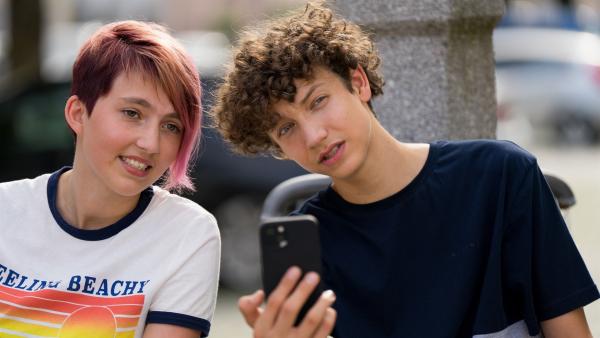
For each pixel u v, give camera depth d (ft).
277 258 7.12
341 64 8.21
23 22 29.84
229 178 23.00
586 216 29.37
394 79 10.88
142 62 8.68
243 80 8.25
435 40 10.69
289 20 8.65
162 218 9.11
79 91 8.84
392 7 10.69
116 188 8.75
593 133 50.19
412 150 8.59
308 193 9.64
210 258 9.07
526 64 51.75
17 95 24.39
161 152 8.86
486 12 10.77
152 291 8.82
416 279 8.38
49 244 9.03
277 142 8.41
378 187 8.45
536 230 8.34
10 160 23.66
